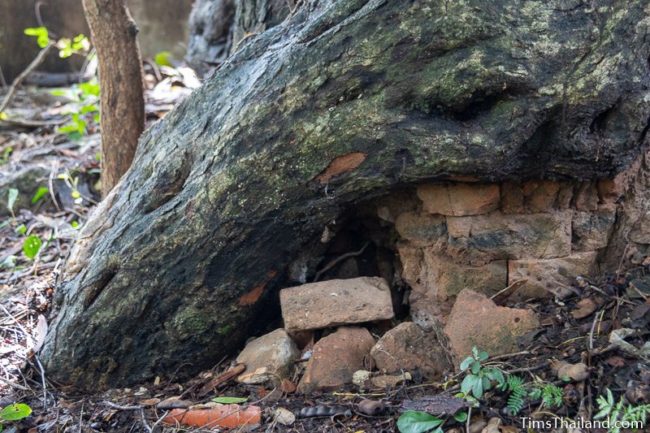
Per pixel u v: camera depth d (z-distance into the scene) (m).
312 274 3.22
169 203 3.10
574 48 2.59
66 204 5.18
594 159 2.74
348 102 2.73
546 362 2.64
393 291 3.29
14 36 7.44
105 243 3.27
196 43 6.25
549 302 2.96
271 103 2.82
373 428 2.60
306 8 3.18
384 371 2.87
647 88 2.67
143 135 3.66
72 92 6.41
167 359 3.18
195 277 3.03
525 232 2.95
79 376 3.23
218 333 3.14
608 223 3.00
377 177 2.78
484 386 2.55
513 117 2.61
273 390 2.90
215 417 2.79
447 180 2.81
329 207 2.88
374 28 2.67
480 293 2.96
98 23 4.14
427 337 2.98
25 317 3.78
